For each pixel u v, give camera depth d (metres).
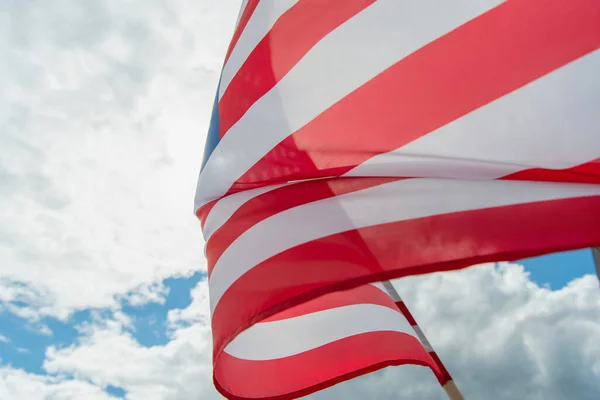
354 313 1.05
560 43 0.53
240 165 0.76
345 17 0.70
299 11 0.75
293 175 0.69
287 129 0.71
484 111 0.56
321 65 0.70
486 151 0.55
